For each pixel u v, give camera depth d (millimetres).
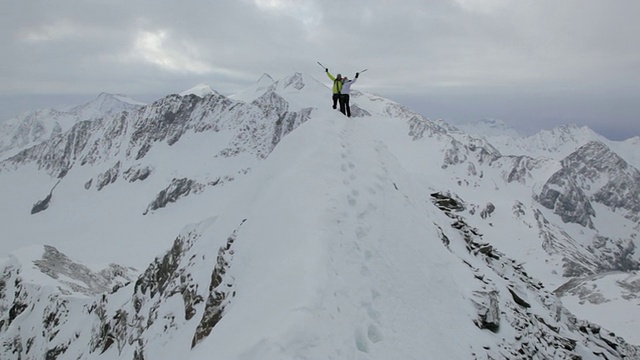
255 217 18656
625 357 27203
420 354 13203
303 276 12539
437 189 33094
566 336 23578
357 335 12172
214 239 23938
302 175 18922
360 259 14945
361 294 13547
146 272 33344
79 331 45781
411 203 22266
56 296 55500
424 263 17828
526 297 24688
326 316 11539
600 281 116188
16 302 60625
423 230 20125
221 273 17750
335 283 12922
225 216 24891
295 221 15766
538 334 20844
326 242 14250
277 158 24469
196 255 24641
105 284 72688
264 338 10312
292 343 10312
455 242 24125
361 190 19000
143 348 23859
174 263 30172
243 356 10188
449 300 17156
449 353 14203
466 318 16922
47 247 75062
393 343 12836
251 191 24062
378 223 17656
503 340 17641
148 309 30438
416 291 15992
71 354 43375
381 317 13508
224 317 13484
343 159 21094
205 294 21281
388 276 15422
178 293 24266
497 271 25922
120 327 34719
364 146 24984
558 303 28422
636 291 104500
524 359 17578
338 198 17094
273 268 13914
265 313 11641
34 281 61219
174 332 21953
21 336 54469
